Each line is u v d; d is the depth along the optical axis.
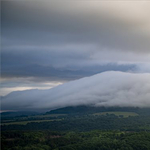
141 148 187.50
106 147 187.25
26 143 188.88
